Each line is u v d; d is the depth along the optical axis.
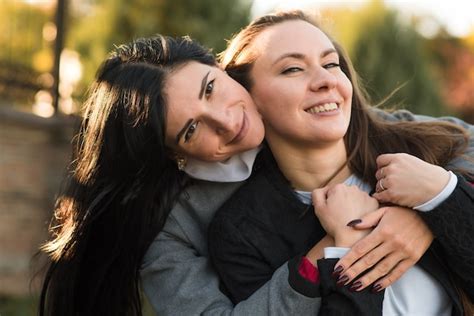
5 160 5.29
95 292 2.37
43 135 5.47
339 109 2.04
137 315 2.39
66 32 5.78
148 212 2.26
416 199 1.91
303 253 2.01
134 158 2.12
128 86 2.09
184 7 5.84
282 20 2.15
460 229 1.88
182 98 2.01
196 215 2.25
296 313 1.93
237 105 2.04
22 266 5.33
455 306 1.96
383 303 1.97
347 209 1.98
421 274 2.00
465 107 11.09
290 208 2.11
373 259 1.90
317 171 2.13
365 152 2.14
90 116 2.23
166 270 2.22
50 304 2.41
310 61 2.04
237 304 2.02
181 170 2.22
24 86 5.62
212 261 2.16
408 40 7.52
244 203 2.15
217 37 5.84
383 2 7.53
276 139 2.13
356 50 7.41
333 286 1.90
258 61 2.09
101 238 2.35
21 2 5.63
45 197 5.47
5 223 5.29
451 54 11.22
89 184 2.26
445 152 2.15
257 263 2.09
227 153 2.08
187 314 2.10
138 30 5.80
